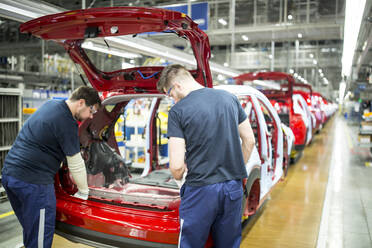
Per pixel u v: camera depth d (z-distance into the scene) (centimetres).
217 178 168
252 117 514
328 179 568
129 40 454
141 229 201
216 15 1337
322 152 899
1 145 417
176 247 197
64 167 250
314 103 1320
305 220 364
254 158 272
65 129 209
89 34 206
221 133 170
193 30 192
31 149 206
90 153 285
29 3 323
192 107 169
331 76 2817
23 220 215
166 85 181
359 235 323
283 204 424
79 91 215
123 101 313
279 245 299
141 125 586
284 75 605
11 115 427
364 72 1117
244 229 338
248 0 1398
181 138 169
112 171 312
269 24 1373
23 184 205
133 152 654
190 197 170
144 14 174
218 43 1593
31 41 1352
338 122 2797
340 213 391
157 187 332
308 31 1366
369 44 663
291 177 584
